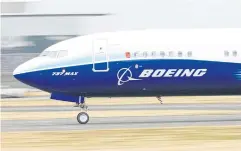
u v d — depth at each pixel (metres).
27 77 154.62
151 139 120.75
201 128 138.88
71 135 130.12
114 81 155.12
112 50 155.00
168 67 155.00
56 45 158.12
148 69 154.50
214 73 156.38
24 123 165.25
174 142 115.94
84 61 154.50
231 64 156.75
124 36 157.75
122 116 185.00
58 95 159.38
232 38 159.12
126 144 114.00
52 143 117.81
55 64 154.62
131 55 154.75
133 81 155.12
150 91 157.75
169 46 155.88
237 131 132.00
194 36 158.62
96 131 136.62
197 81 156.50
